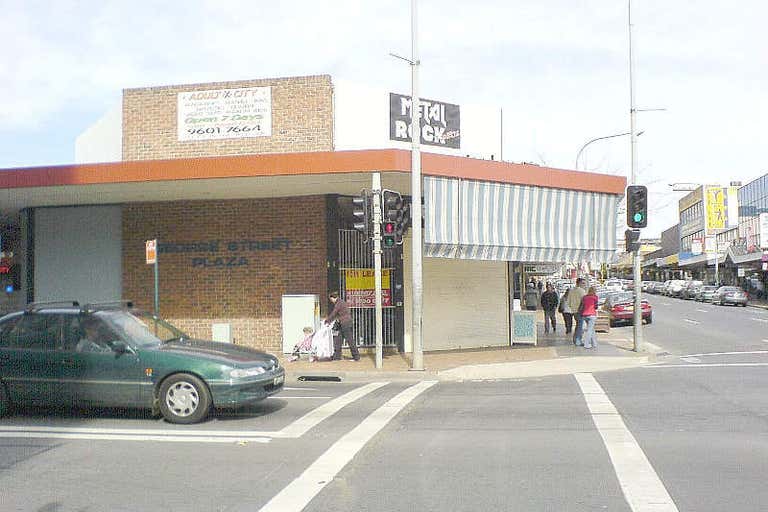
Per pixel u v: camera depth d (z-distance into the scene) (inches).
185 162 661.9
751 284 2711.6
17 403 399.5
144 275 813.9
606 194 856.3
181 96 796.6
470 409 434.9
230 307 789.9
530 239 789.2
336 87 776.3
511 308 887.7
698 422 382.0
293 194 772.0
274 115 779.4
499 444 335.0
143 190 730.2
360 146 788.0
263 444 340.2
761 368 638.5
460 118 863.1
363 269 789.9
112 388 390.9
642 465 291.7
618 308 1327.5
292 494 259.3
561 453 314.7
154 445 339.3
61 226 839.7
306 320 727.1
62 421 397.4
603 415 405.7
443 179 724.7
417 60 636.7
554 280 2450.8
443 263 838.5
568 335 1008.9
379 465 299.1
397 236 639.1
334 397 491.2
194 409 386.9
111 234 826.2
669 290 3100.4
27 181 692.7
